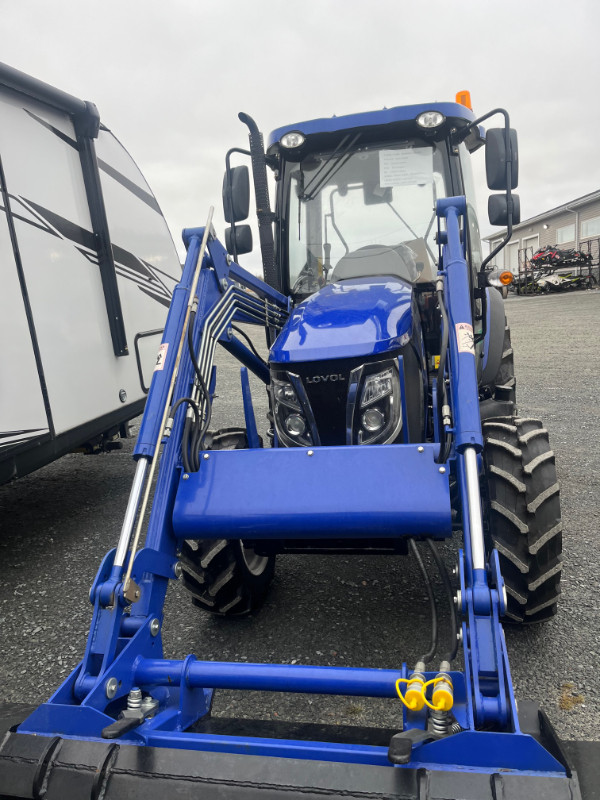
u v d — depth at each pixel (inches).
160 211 238.7
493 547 99.0
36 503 205.9
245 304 125.6
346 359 101.8
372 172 140.3
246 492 90.2
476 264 151.3
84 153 180.1
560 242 1273.4
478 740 58.2
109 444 202.4
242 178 133.2
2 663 112.5
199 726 77.0
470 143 149.6
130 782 58.7
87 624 125.0
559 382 344.8
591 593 122.5
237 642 112.2
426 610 119.9
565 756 57.2
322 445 105.3
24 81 151.9
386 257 136.5
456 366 91.7
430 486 85.4
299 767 58.3
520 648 105.0
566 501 172.7
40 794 59.0
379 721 91.7
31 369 147.2
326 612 121.0
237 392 370.3
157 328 219.6
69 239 169.0
